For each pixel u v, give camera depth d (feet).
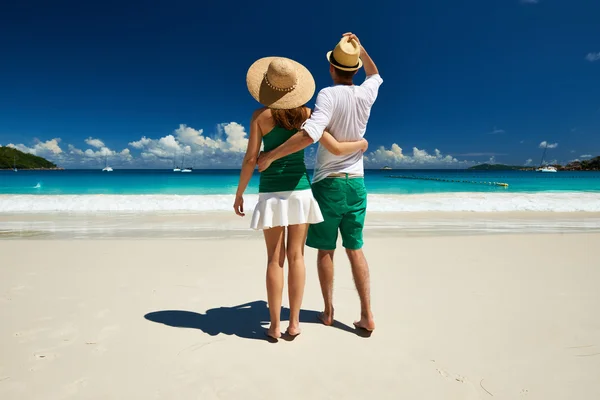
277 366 7.16
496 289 11.76
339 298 11.03
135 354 7.51
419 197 45.57
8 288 11.32
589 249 17.38
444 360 7.42
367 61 9.08
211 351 7.70
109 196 40.09
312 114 7.72
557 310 10.00
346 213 8.52
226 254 16.12
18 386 6.32
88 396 6.09
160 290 11.43
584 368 7.11
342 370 7.04
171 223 25.38
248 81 7.95
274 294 8.10
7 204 33.78
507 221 27.43
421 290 11.68
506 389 6.42
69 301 10.34
